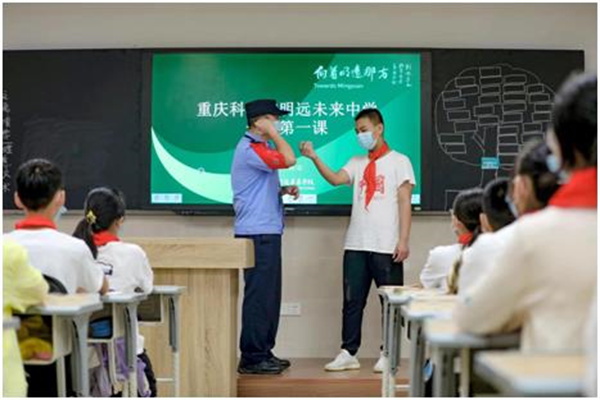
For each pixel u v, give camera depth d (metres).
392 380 3.49
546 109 5.56
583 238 1.57
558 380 1.21
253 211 4.84
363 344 5.64
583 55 5.58
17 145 5.66
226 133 5.59
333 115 5.58
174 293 3.55
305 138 5.58
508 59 5.57
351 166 5.38
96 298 2.55
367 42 5.66
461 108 5.56
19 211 5.65
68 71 5.66
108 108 5.65
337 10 5.65
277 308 4.91
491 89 5.57
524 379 1.22
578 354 1.41
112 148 5.64
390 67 5.57
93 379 3.11
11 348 2.25
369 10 5.65
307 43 5.67
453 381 2.13
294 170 5.55
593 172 1.61
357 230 5.24
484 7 5.63
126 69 5.64
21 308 2.36
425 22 5.64
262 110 4.87
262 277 4.83
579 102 1.61
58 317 2.55
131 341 3.10
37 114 5.66
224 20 5.69
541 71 5.57
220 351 4.41
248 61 5.61
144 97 5.62
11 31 5.70
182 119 5.61
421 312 2.14
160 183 5.60
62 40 5.71
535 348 1.57
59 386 2.79
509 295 1.62
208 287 4.41
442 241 5.62
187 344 4.42
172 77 5.62
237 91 5.61
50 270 2.75
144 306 3.72
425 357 2.66
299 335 5.66
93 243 3.40
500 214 2.59
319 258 5.66
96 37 5.70
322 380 4.79
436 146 5.56
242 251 4.35
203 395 4.41
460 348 1.91
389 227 5.21
